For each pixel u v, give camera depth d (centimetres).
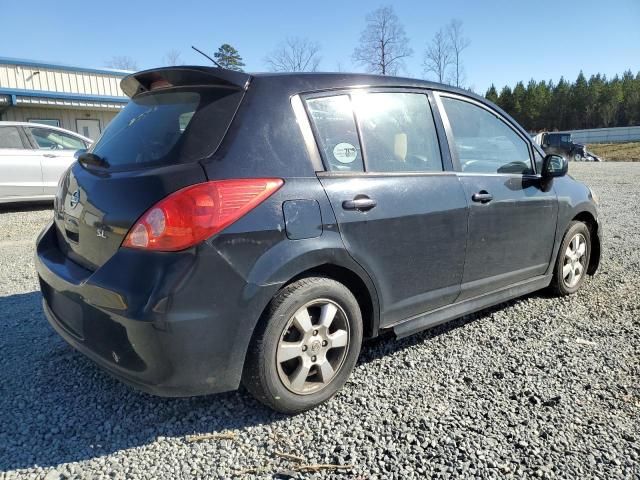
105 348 233
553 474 218
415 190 299
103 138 300
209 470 221
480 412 265
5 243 693
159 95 284
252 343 239
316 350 262
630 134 5491
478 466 223
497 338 359
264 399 249
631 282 482
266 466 224
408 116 316
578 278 450
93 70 1914
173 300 214
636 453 232
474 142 354
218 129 240
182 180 224
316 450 234
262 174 240
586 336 362
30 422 254
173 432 248
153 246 218
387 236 282
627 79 9538
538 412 265
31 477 216
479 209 334
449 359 326
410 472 220
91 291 230
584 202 436
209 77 256
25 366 312
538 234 390
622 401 275
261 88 256
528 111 9169
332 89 282
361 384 293
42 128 971
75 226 266
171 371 221
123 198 233
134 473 219
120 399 276
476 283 346
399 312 301
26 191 937
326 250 254
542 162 405
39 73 1777
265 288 235
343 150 276
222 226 223
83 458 228
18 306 422
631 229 752
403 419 258
